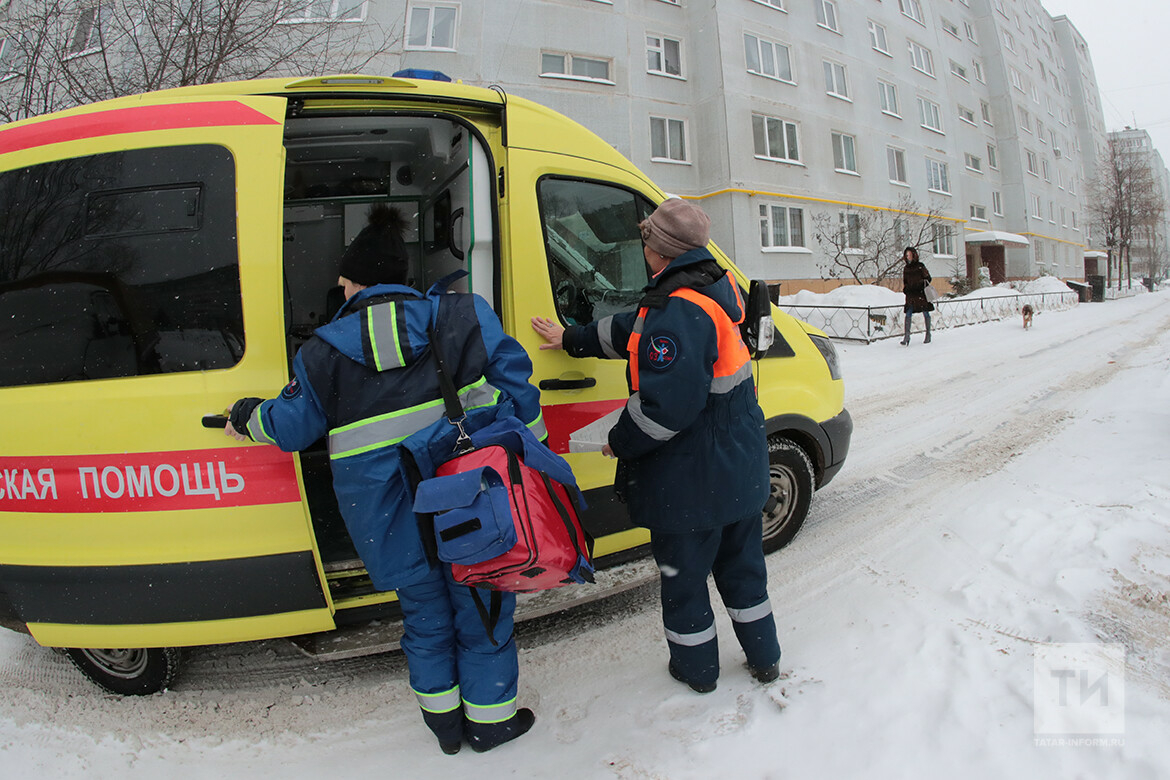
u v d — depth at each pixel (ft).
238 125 6.82
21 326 6.69
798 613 9.32
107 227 6.64
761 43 64.13
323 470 8.86
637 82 59.11
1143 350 33.47
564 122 8.83
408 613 6.70
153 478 6.61
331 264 12.35
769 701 7.30
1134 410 19.21
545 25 54.80
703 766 6.42
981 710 6.72
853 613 9.11
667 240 6.70
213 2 21.26
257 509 6.73
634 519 7.14
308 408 6.02
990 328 49.67
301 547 6.88
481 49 52.11
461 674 6.79
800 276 65.10
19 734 7.49
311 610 7.08
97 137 6.68
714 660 7.48
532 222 8.18
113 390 6.57
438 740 7.14
